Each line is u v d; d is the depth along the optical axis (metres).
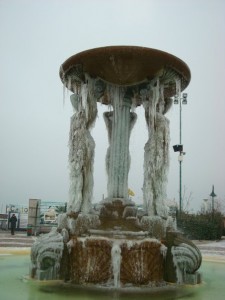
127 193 8.66
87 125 8.41
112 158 8.74
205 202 44.25
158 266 7.34
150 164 8.33
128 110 9.04
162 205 8.19
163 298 6.14
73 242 7.34
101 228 7.67
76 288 6.65
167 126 8.54
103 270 6.97
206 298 6.24
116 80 8.67
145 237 7.45
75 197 8.06
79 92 9.05
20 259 10.96
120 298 6.01
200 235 30.38
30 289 6.51
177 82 8.78
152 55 7.81
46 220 25.61
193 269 7.46
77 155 8.19
